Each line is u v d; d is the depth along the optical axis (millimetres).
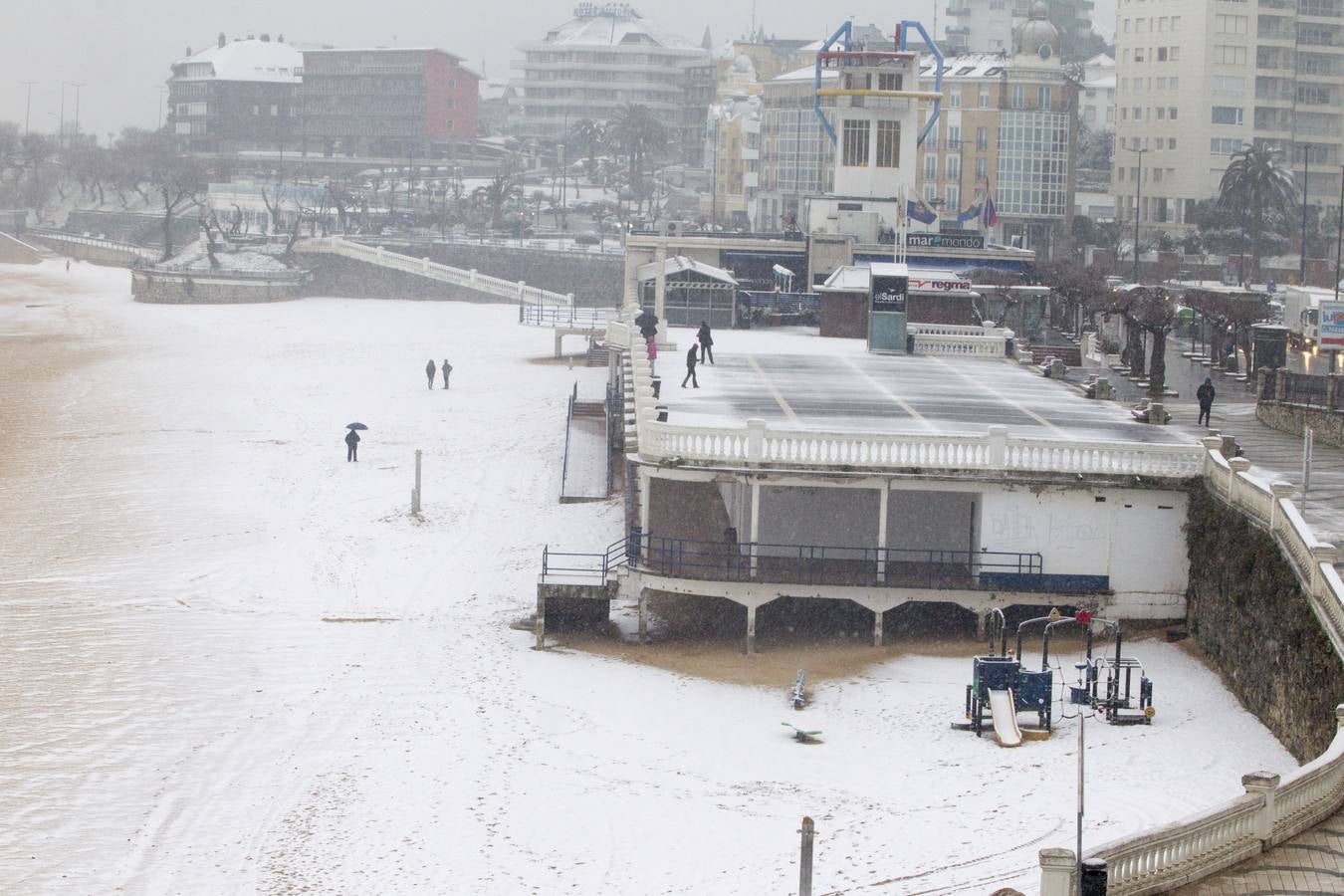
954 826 44594
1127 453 62594
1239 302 123875
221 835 46750
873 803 47219
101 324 187875
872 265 104312
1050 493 62719
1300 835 38438
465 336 170250
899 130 140125
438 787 49906
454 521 86562
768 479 62906
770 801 47938
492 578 75625
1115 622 58094
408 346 161000
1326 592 47969
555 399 124875
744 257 136625
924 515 65438
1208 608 59406
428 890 42625
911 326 106875
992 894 34125
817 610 66312
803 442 62906
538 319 181000
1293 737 49156
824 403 78562
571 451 103000
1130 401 91125
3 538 83250
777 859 43250
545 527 84938
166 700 58188
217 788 50156
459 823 47062
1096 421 75562
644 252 136500
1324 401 80750
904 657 62031
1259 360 102688
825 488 65188
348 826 47125
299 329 179250
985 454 62688
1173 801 45094
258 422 117188
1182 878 35562
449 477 96875
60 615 69000
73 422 118188
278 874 44094
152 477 98312
